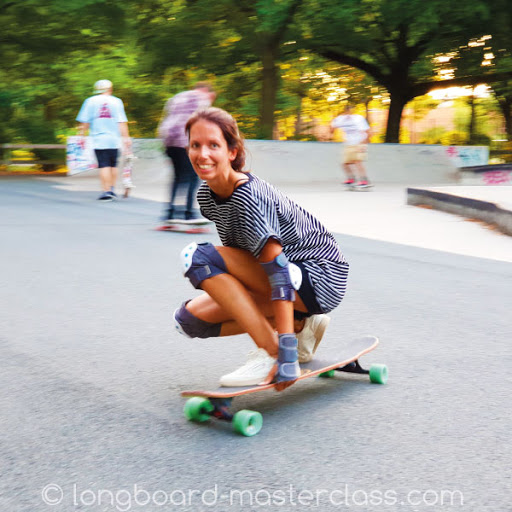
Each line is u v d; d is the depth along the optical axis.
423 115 38.81
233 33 22.22
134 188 14.54
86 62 23.19
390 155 19.08
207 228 8.57
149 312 4.84
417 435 2.88
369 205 11.94
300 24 21.09
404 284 5.90
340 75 29.80
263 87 21.38
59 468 2.53
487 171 17.78
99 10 18.61
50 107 25.88
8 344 4.07
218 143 2.81
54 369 3.64
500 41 22.20
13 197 12.01
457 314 4.95
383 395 3.35
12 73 21.56
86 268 6.26
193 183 8.55
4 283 5.63
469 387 3.47
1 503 2.28
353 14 19.62
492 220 9.35
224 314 3.11
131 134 27.61
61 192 13.15
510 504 2.32
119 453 2.66
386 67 25.94
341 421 3.02
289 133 41.28
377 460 2.63
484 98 35.03
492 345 4.22
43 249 7.13
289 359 2.93
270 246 2.86
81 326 4.47
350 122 15.22
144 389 3.37
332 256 3.12
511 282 6.07
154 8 20.70
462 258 7.21
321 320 3.28
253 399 3.30
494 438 2.86
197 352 3.97
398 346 4.17
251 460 2.61
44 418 2.99
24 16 18.58
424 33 23.22
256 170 17.73
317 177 18.34
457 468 2.58
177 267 6.37
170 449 2.70
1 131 20.47
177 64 22.80
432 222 9.80
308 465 2.58
